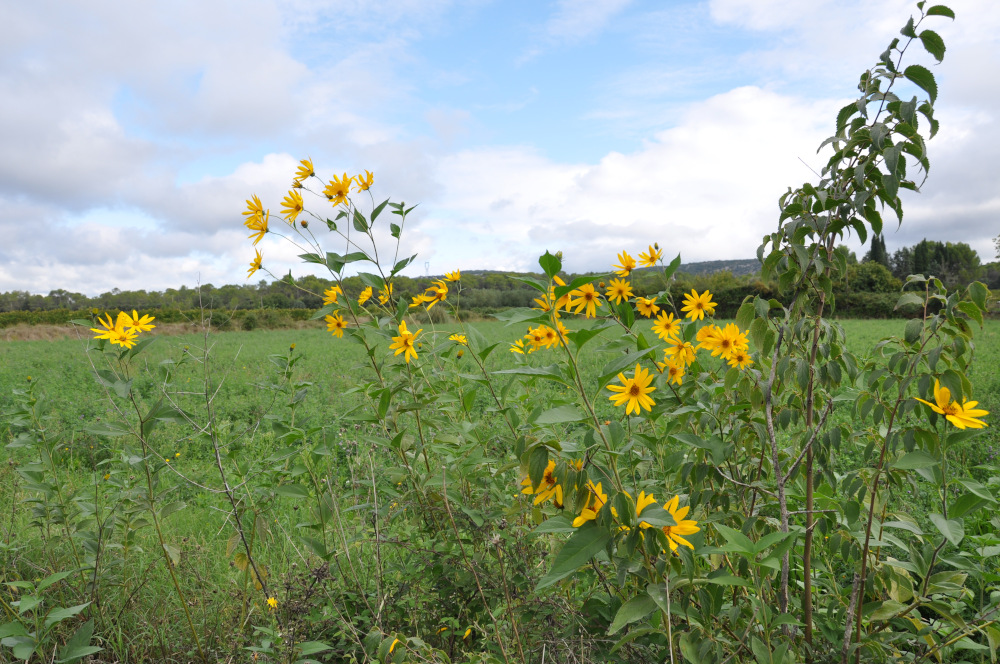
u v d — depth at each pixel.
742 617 1.62
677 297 2.43
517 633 1.78
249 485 2.74
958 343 1.52
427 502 2.26
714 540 1.84
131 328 2.06
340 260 2.26
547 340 1.94
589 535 1.28
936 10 1.47
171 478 4.41
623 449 1.41
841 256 1.63
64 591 2.50
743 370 1.79
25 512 3.31
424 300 2.77
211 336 2.53
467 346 2.28
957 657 1.95
